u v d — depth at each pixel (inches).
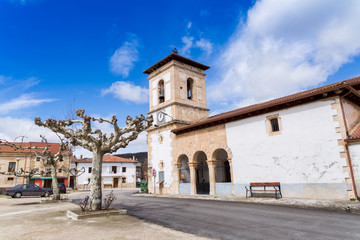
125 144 447.5
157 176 957.8
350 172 474.9
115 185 2127.2
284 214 373.7
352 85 544.1
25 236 251.0
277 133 595.2
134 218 359.3
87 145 418.3
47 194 991.0
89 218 357.7
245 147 658.8
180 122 922.1
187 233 263.6
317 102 537.0
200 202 569.9
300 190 536.7
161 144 959.6
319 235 251.1
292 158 559.5
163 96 995.9
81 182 2003.0
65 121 410.6
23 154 1637.6
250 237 247.8
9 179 1582.2
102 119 412.2
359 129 510.9
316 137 528.4
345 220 323.0
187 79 1055.0
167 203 573.9
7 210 476.7
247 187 637.9
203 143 781.9
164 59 1011.9
